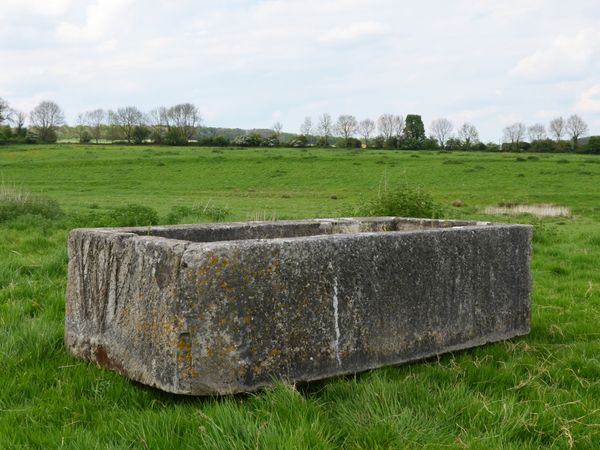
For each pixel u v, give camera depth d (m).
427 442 3.58
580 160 79.81
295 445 3.27
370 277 4.80
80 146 109.31
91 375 4.57
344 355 4.62
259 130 156.38
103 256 4.80
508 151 115.69
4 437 3.63
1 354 4.90
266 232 6.32
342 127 151.12
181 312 4.08
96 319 4.84
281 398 3.94
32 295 7.07
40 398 4.25
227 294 4.13
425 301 5.17
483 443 3.57
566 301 7.73
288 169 71.44
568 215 33.50
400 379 4.61
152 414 3.81
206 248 4.11
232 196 47.28
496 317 5.76
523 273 6.03
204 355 4.07
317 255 4.52
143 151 95.12
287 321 4.35
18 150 95.69
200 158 80.62
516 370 4.90
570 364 5.09
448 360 5.22
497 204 41.09
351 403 4.02
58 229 15.15
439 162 77.00
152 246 4.35
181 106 142.25
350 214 13.39
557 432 3.80
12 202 17.28
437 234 5.29
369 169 70.88
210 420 3.56
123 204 35.47
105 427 3.74
